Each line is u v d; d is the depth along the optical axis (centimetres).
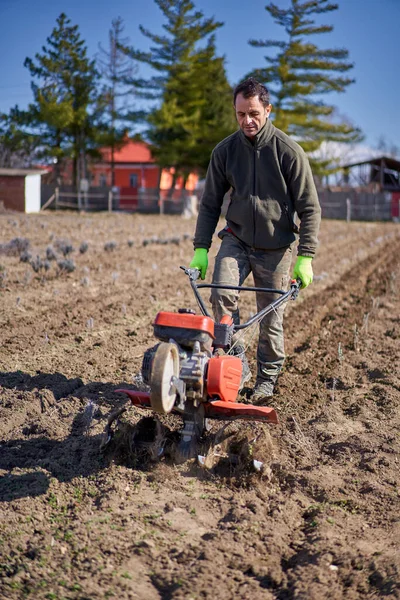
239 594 320
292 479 445
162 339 429
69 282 1180
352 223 3978
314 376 680
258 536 371
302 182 536
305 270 539
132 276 1301
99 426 518
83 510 394
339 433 530
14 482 425
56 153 4553
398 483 441
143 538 363
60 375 643
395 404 598
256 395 601
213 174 559
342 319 975
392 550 354
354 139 4828
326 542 363
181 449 439
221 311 546
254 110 509
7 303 966
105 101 4581
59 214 3753
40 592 313
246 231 558
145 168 6216
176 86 4566
